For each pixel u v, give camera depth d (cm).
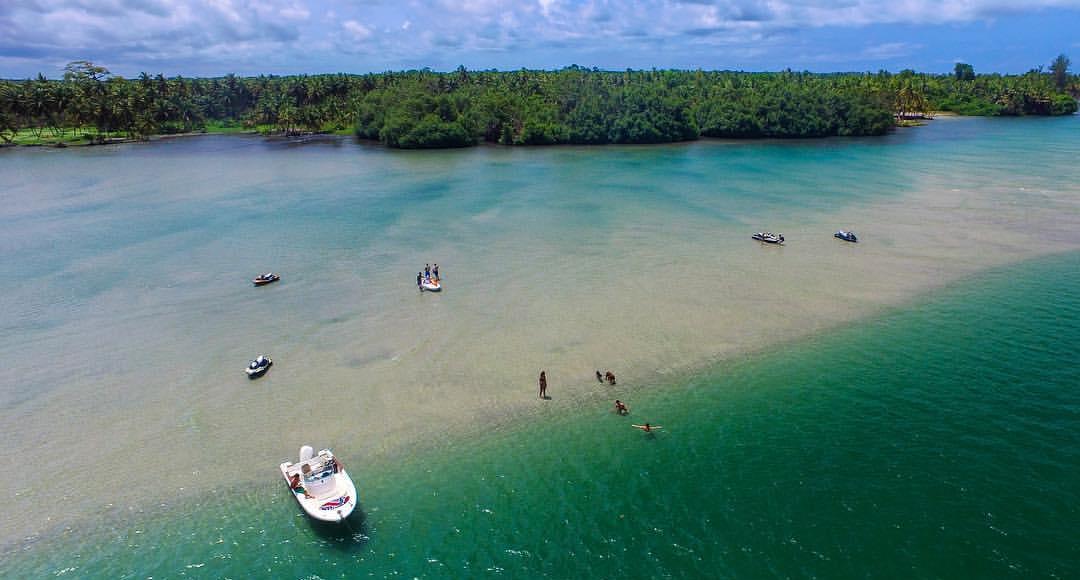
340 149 18362
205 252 8200
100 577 3262
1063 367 4944
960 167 13525
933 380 4819
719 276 7050
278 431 4338
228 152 17850
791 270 7219
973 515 3456
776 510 3553
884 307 6175
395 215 10025
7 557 3362
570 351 5375
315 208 10575
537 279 7038
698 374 5009
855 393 4681
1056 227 8731
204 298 6656
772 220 9356
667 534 3425
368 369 5125
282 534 3509
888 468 3844
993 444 4028
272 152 17788
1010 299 6300
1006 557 3188
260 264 7719
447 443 4197
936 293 6494
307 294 6731
